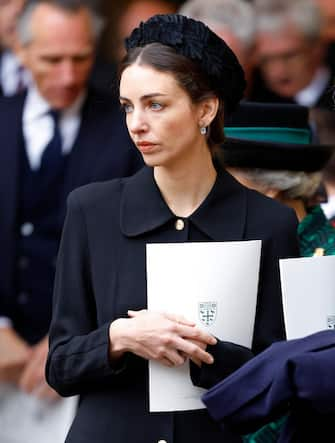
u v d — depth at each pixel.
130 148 9.33
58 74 9.27
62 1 9.24
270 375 4.82
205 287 5.33
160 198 5.57
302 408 4.81
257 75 9.59
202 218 5.54
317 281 5.39
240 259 5.37
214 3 9.54
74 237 5.59
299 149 6.29
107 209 5.59
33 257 9.31
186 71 5.29
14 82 9.40
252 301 5.39
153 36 5.35
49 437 9.41
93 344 5.36
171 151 5.34
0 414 9.46
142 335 5.22
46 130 9.32
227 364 5.28
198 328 5.26
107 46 9.38
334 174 7.82
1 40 9.37
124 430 5.42
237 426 4.92
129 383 5.45
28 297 9.34
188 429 5.42
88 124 9.34
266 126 6.48
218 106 5.50
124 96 5.34
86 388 5.51
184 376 5.34
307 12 9.47
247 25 9.52
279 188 6.34
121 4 9.38
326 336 4.90
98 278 5.51
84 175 9.29
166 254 5.33
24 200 9.30
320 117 9.34
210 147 5.62
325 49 9.58
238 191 5.65
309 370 4.68
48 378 5.57
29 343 9.39
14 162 9.29
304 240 6.18
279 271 5.55
